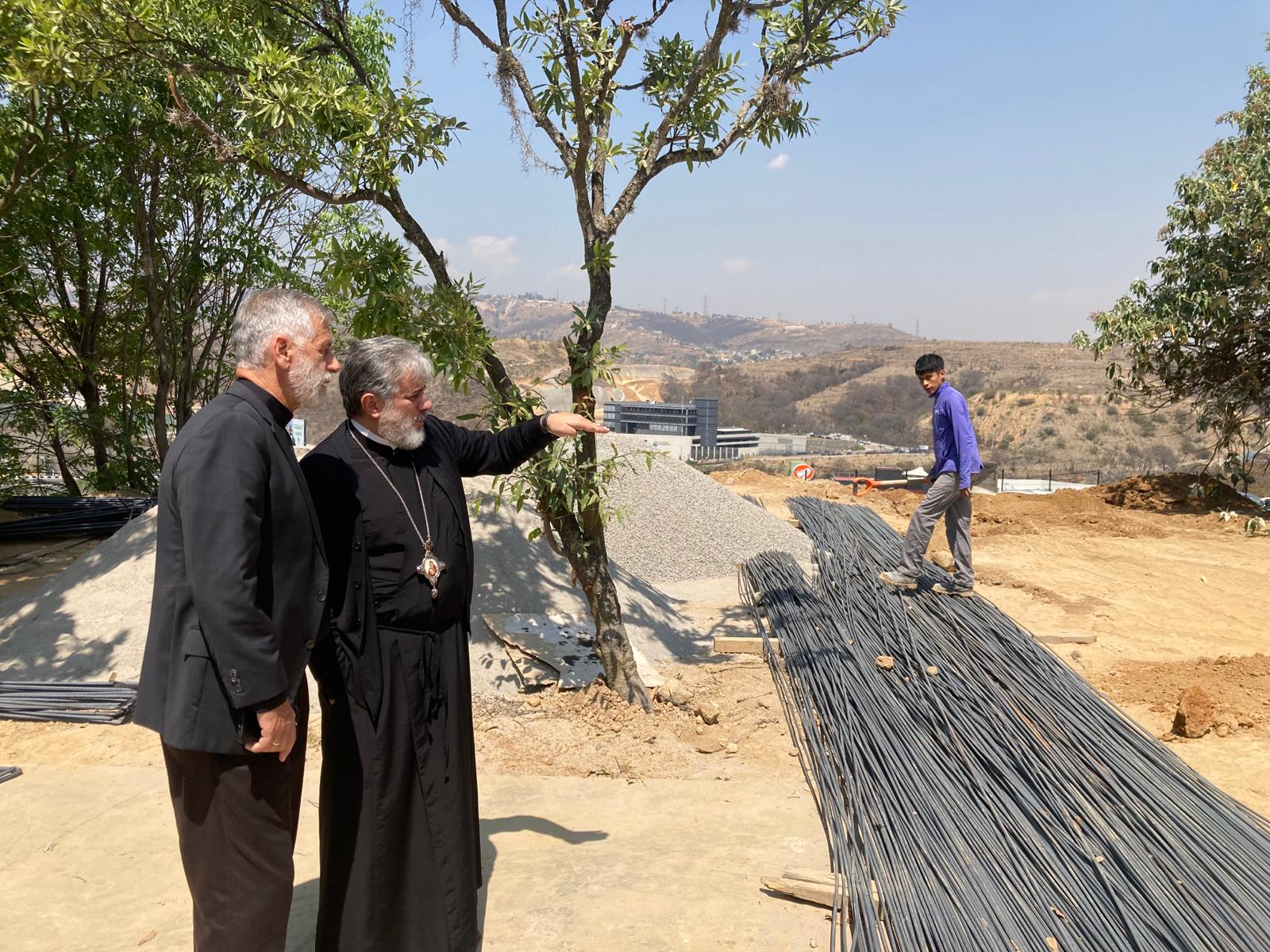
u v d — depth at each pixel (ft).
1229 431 43.73
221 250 39.32
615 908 9.62
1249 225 40.34
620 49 15.47
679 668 19.22
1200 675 18.78
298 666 7.39
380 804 7.96
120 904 9.90
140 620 18.98
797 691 17.29
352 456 8.43
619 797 13.11
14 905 9.88
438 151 14.55
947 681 16.51
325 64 15.88
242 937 7.06
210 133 14.52
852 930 9.17
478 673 17.25
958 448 21.77
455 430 9.84
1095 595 27.14
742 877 10.39
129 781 13.41
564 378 15.25
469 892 8.46
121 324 41.91
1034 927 9.27
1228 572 30.42
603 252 14.58
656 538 30.71
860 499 45.32
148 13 14.10
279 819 7.22
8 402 38.27
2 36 13.56
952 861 10.55
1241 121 43.45
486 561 20.24
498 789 13.34
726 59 16.47
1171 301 42.70
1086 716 15.19
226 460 6.75
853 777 13.00
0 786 13.21
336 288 14.65
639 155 16.72
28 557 28.63
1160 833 11.17
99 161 34.04
